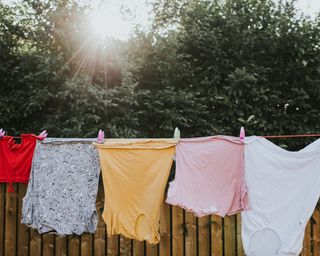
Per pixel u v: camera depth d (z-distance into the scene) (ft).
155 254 13.58
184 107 15.90
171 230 13.60
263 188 12.16
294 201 12.10
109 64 16.07
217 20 17.31
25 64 15.72
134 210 12.08
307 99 16.72
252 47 16.90
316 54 16.67
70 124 15.21
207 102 16.34
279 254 12.04
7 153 12.60
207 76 16.94
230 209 12.05
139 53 16.97
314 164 12.13
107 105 14.92
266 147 12.23
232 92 16.03
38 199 12.33
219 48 16.75
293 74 16.66
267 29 16.81
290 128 16.28
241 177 12.14
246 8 17.60
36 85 15.49
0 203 13.66
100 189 13.80
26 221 12.24
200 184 12.09
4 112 15.71
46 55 15.12
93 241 13.73
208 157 12.14
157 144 12.20
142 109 16.16
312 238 13.55
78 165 12.41
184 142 12.24
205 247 13.51
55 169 12.40
